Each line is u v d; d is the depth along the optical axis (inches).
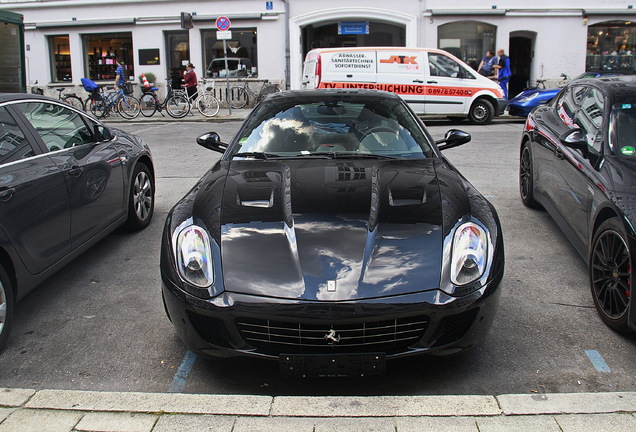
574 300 161.5
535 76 765.3
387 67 565.6
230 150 171.5
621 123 167.8
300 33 776.3
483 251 121.8
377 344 114.4
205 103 692.7
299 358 112.2
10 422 103.7
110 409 107.5
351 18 767.7
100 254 203.9
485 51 768.9
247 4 767.7
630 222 133.0
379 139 169.3
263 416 104.3
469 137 176.2
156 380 126.1
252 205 134.9
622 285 136.6
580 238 168.9
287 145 168.2
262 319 112.8
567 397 109.3
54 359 134.8
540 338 140.5
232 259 119.5
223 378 126.6
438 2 748.0
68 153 174.2
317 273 114.9
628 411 104.0
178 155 409.1
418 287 113.7
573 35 754.2
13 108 158.2
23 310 160.9
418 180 145.6
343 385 123.5
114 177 200.4
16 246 140.9
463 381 123.6
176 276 121.3
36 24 802.2
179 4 776.3
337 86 565.3
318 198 136.7
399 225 126.2
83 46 811.4
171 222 134.4
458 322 117.3
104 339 144.1
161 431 100.8
